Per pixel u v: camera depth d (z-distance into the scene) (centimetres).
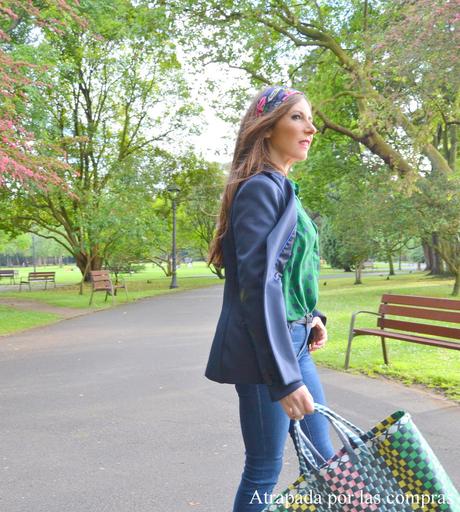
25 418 499
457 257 1956
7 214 2800
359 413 482
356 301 1744
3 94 990
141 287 2956
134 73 2745
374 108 1301
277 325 167
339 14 1922
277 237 174
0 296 2341
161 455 396
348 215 2039
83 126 2828
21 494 334
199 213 3769
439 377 597
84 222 2378
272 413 193
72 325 1255
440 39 995
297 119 201
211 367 188
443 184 1717
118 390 604
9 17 1260
